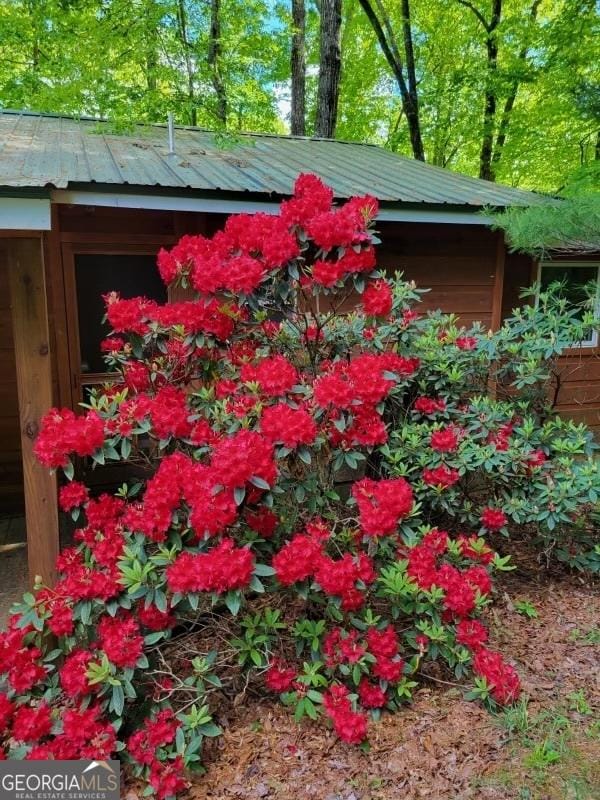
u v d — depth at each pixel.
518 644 2.68
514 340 3.77
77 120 5.64
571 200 3.70
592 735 2.10
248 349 2.84
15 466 4.41
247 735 2.14
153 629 2.12
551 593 3.15
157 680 2.26
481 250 4.75
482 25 11.05
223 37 7.12
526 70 9.50
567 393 5.62
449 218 4.05
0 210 2.29
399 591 2.23
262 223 2.39
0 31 6.26
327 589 2.07
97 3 5.57
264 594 2.70
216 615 2.49
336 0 9.02
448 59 11.77
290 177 4.10
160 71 5.77
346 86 12.46
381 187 4.34
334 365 2.66
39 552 2.55
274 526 2.36
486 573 2.46
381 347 2.97
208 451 2.30
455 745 2.05
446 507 3.00
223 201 3.43
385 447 2.96
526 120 9.80
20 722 1.91
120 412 2.30
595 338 5.64
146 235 3.89
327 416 2.32
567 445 3.22
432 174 5.40
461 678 2.36
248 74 8.15
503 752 2.02
